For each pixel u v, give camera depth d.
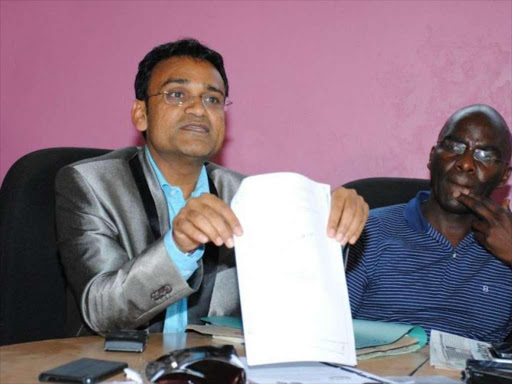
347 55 2.34
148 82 1.68
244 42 2.36
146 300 1.31
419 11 2.32
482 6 2.29
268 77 2.36
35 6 2.44
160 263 1.29
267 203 1.14
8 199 1.70
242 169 2.38
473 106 1.88
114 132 2.41
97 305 1.35
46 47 2.44
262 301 1.08
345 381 1.05
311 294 1.10
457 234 1.87
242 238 1.12
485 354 1.28
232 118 2.38
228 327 1.37
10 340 1.67
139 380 1.02
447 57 2.31
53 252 1.74
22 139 2.45
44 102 2.44
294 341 1.06
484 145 1.80
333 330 1.09
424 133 2.32
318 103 2.35
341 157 2.35
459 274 1.82
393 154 2.34
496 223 1.77
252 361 1.04
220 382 0.99
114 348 1.22
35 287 1.71
